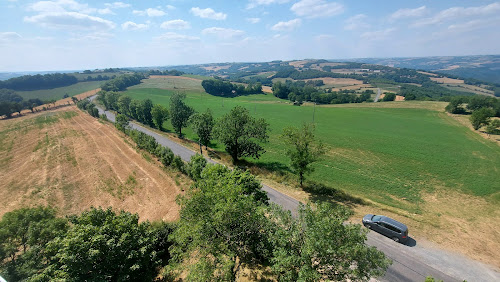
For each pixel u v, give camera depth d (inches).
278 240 566.9
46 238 649.6
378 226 979.9
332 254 490.0
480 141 2529.5
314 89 7770.7
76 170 1723.7
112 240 574.9
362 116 4035.4
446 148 2295.8
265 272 743.7
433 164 1887.3
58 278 509.0
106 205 1278.3
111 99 4466.0
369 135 2815.0
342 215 575.2
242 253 744.3
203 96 6692.9
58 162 1879.9
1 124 3435.0
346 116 4072.3
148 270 666.2
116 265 587.5
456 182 1563.7
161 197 1338.6
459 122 3447.3
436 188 1481.3
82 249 544.4
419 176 1662.2
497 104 3644.2
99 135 2659.9
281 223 617.0
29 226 653.9
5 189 1464.1
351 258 494.3
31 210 713.6
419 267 800.3
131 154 2053.4
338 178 1622.8
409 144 2438.5
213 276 578.2
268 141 2591.0
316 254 512.7
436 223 1063.0
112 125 3142.2
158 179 1565.0
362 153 2171.5
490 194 1391.5
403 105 4832.7
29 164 1859.0
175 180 1528.1
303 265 492.4
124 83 7204.7
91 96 6309.1
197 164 1432.1
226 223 631.8
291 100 6756.9
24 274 588.7
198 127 2076.8
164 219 1123.9
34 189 1450.5
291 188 1427.2
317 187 1376.7
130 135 2472.9
